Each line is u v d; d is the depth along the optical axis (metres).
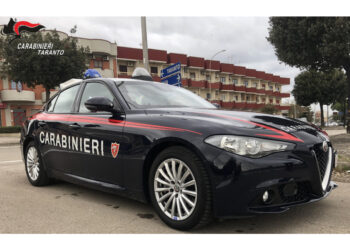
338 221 2.69
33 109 30.12
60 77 19.75
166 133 2.51
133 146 2.73
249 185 2.19
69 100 3.84
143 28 10.81
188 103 3.49
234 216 2.22
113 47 33.47
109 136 2.96
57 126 3.68
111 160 2.93
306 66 12.96
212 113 2.76
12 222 2.71
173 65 10.27
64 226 2.60
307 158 2.38
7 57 19.05
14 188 4.06
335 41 10.44
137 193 2.74
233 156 2.22
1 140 16.30
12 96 27.92
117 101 3.12
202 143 2.30
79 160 3.34
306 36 11.32
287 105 58.59
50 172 3.89
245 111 3.02
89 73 5.66
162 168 2.59
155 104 3.20
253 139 2.28
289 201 2.38
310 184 2.43
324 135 2.92
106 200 3.40
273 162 2.23
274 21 12.18
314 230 2.49
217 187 2.22
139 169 2.68
